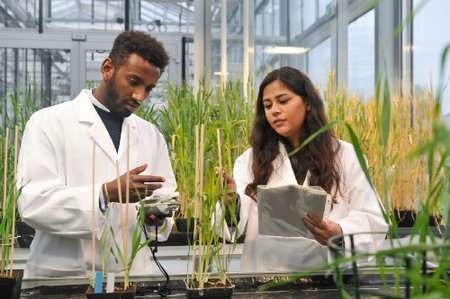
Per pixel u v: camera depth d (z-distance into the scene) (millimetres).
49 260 1380
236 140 2553
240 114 2637
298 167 1599
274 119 1453
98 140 1427
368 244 1338
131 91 1359
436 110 380
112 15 5723
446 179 552
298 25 3568
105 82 1402
